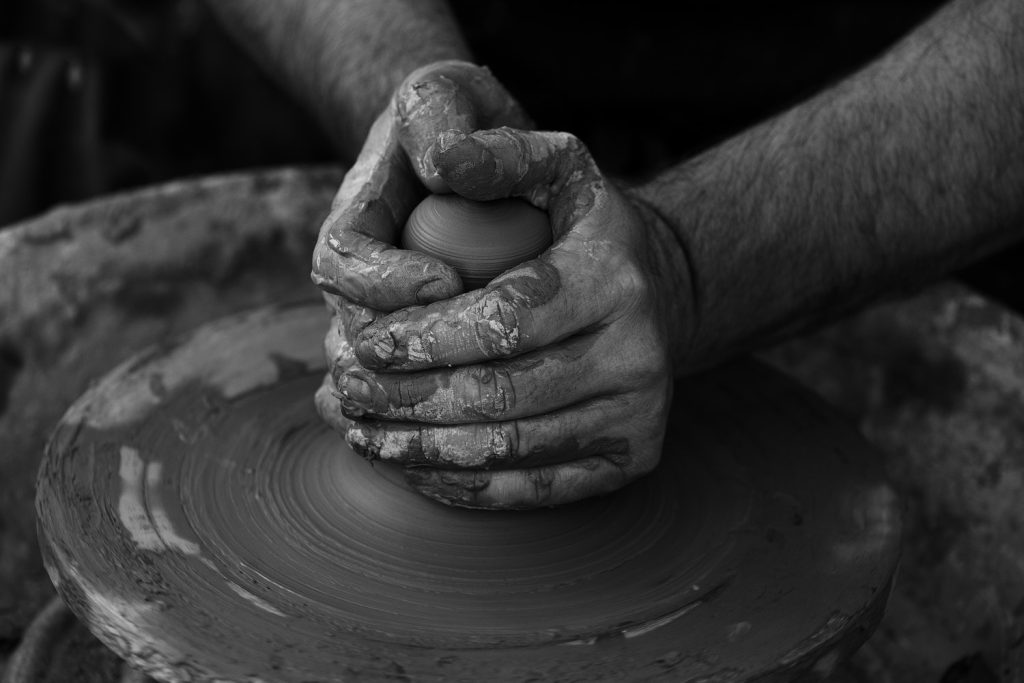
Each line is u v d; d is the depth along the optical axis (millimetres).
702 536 792
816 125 851
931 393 981
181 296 1049
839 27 1302
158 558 757
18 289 1015
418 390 740
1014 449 934
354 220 762
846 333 1021
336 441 819
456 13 1344
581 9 1323
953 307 989
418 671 720
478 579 760
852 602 759
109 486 790
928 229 842
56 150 1381
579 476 766
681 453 833
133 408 837
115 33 1457
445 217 759
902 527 800
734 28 1312
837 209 838
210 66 1556
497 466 751
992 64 834
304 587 751
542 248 762
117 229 1044
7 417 994
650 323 756
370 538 772
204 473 807
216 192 1066
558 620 746
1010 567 894
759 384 881
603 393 756
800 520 803
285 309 926
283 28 1017
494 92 811
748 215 836
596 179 768
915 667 887
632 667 726
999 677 859
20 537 955
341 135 979
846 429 855
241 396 857
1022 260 1444
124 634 725
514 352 729
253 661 717
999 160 834
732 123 1401
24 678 848
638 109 1398
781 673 732
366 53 962
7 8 1431
